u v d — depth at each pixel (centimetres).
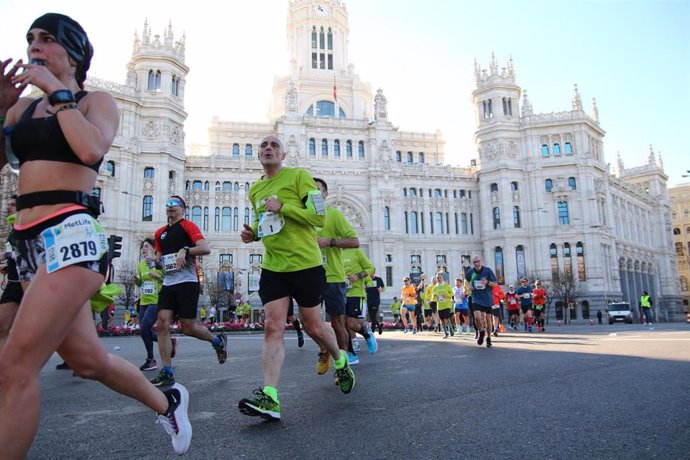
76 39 362
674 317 9681
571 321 6731
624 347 1365
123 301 5459
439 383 802
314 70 8712
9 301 538
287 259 631
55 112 324
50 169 329
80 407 675
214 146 7769
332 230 1035
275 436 489
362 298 1405
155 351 1725
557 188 7188
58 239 317
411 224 7506
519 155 7469
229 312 5756
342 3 9225
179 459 419
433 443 456
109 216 5694
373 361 1193
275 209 620
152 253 1207
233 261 6669
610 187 8169
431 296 3170
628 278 8606
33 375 301
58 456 439
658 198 10375
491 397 670
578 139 7325
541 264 7100
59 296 308
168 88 6269
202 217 6725
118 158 5841
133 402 712
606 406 600
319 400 678
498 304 2308
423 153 8712
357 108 8494
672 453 418
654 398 641
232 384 859
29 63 335
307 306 651
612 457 411
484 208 7494
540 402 630
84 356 343
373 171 7212
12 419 289
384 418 558
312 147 7238
